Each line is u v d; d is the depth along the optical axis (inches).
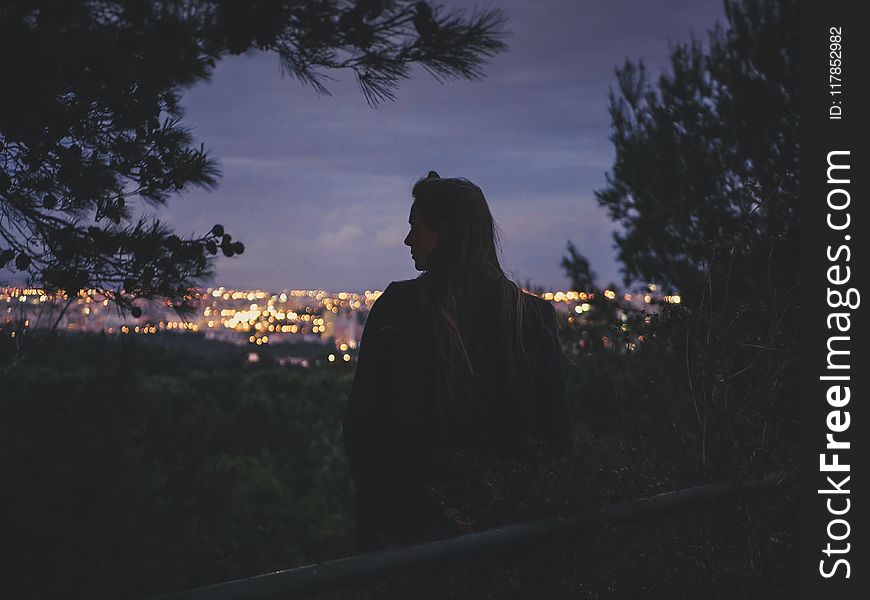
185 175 100.9
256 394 439.2
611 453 83.3
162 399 204.4
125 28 74.6
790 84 234.2
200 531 164.9
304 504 289.0
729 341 109.6
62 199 97.6
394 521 79.3
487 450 80.5
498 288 82.5
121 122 85.8
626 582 80.4
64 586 111.7
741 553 94.0
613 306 197.6
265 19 71.5
